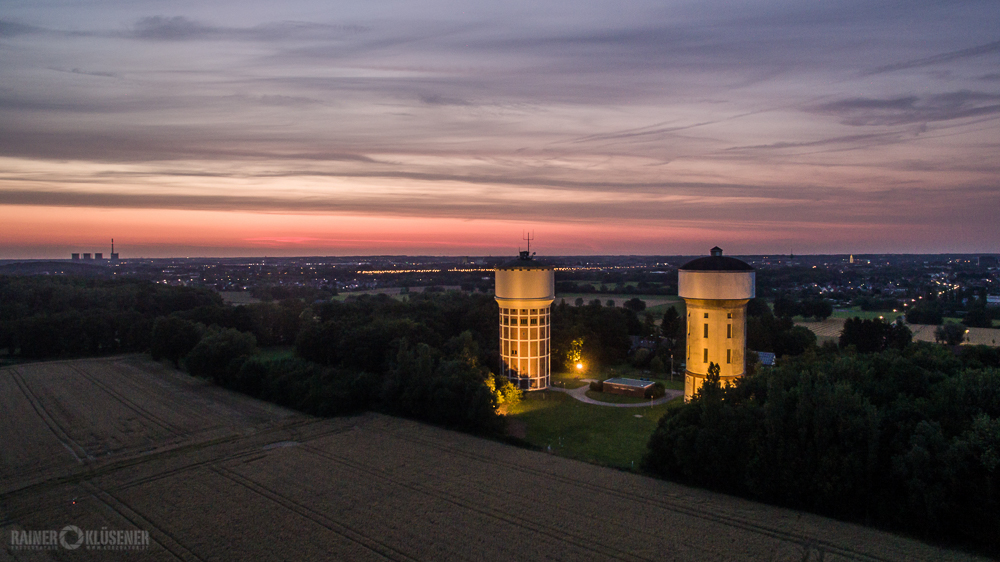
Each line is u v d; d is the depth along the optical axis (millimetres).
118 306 187250
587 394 106125
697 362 87812
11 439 79438
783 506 57188
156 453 73312
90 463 70000
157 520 54375
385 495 59844
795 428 57875
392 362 103062
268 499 58906
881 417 56406
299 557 47500
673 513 55438
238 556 47750
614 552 48031
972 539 49281
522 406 97938
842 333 142375
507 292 108625
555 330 131000
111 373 123812
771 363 120125
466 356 103500
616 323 140500
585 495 59812
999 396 56500
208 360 112500
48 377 119938
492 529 52125
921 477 50438
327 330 123250
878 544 49188
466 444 77000
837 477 53688
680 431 63750
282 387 99188
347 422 87500
